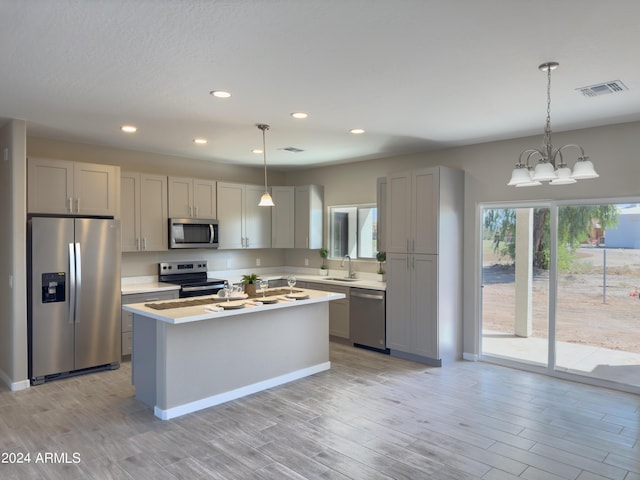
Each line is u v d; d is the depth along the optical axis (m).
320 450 3.09
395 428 3.44
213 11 2.09
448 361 5.13
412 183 5.19
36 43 2.45
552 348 4.70
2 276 4.51
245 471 2.82
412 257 5.19
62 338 4.51
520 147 4.85
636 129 4.11
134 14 2.12
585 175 2.69
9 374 4.34
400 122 4.22
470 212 5.25
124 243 5.30
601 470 2.84
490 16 2.15
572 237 4.59
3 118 4.09
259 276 6.75
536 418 3.63
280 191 6.94
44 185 4.50
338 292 6.04
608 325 4.38
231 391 4.05
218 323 3.96
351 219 6.64
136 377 4.05
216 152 5.78
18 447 3.12
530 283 4.89
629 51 2.57
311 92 3.34
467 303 5.29
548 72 2.87
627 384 4.25
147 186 5.50
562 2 2.01
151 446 3.14
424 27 2.27
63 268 4.49
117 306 4.89
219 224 6.24
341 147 5.44
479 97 3.46
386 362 5.20
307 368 4.72
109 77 2.99
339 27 2.27
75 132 4.62
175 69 2.85
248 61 2.72
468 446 3.15
